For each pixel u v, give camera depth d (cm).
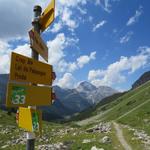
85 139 8075
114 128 11381
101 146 6800
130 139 7619
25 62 1022
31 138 1060
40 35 1141
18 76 981
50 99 1203
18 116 1076
